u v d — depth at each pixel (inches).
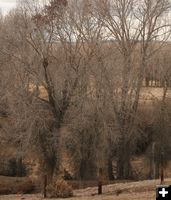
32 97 1258.0
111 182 1248.2
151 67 1517.0
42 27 1239.5
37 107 1253.1
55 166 1269.7
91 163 1341.0
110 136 1336.1
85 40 1306.6
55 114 1269.7
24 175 1370.6
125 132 1381.6
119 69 1386.6
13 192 1149.7
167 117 1507.1
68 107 1275.8
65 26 1282.0
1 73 1323.8
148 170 1454.2
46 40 1251.2
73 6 1304.1
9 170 1398.9
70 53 1283.2
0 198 722.8
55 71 1267.2
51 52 1266.0
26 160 1391.5
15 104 1257.4
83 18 1307.8
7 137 1342.3
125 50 1407.5
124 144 1389.0
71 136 1275.8
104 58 1339.8
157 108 1505.9
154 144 1494.8
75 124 1272.1
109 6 1381.6
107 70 1339.8
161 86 1599.4
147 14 1451.8
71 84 1278.3
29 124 1242.0
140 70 1430.9
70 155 1331.2
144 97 1497.3
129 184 746.2
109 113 1347.2
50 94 1258.6
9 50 1264.8
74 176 1326.3
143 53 1446.9
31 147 1267.2
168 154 1502.2
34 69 1254.9
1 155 1416.1
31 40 1242.6
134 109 1401.3
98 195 641.0
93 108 1305.4
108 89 1338.6
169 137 1508.4
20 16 1270.9
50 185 691.4
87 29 1312.7
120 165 1398.9
